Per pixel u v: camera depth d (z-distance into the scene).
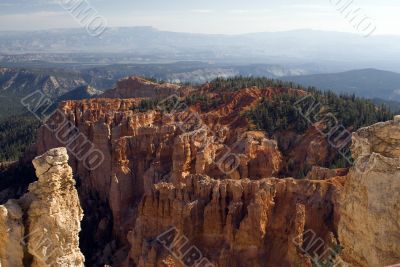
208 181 74.38
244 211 70.19
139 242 74.75
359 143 27.27
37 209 26.84
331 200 67.25
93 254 97.94
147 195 75.88
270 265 65.25
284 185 70.31
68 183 27.95
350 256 26.08
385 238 24.34
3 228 26.03
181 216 71.00
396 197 24.67
